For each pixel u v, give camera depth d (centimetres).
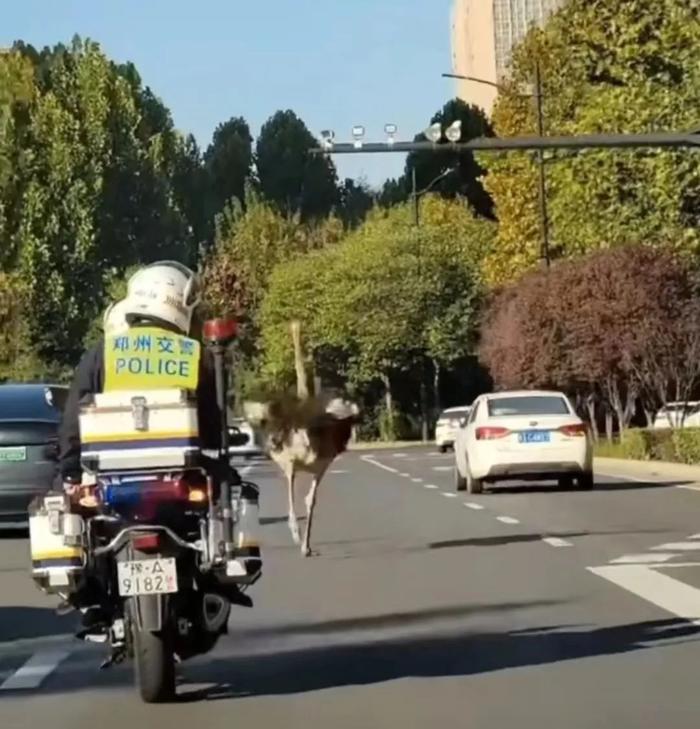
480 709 920
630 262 4719
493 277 6806
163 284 970
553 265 5325
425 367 8019
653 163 3841
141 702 963
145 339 951
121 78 8319
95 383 950
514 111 6881
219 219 10081
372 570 1653
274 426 1845
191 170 10644
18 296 7675
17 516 2128
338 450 1839
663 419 4900
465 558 1744
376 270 7838
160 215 8381
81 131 8119
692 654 1091
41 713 947
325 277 7956
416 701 947
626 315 4672
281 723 895
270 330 8106
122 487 921
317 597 1444
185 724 898
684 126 3803
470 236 8431
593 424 5319
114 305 981
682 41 3806
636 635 1175
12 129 8025
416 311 7800
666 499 2662
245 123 12506
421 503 2708
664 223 3912
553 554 1758
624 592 1417
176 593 927
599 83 4044
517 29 14025
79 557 941
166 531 917
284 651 1142
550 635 1184
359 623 1272
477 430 2872
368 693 977
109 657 1045
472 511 2458
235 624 1275
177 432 924
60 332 7925
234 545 937
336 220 9806
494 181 6794
